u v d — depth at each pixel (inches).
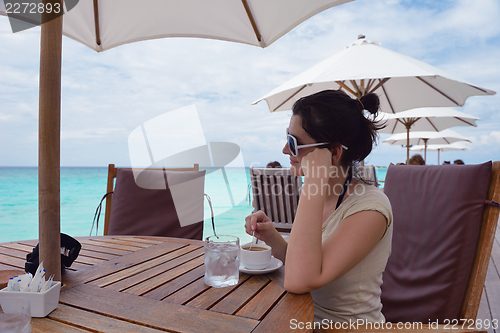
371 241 34.8
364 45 129.5
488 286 100.7
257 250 40.9
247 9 55.4
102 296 31.2
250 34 61.0
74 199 565.6
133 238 57.8
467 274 42.4
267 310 28.5
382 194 38.2
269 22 57.4
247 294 32.1
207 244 35.2
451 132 384.8
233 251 34.6
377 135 42.9
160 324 25.6
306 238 32.9
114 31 61.4
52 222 30.3
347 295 37.0
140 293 32.1
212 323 25.8
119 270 39.3
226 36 62.4
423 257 47.8
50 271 30.3
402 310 47.6
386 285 51.4
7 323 20.8
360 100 43.4
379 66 111.3
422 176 52.9
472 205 43.7
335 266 32.5
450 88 141.2
